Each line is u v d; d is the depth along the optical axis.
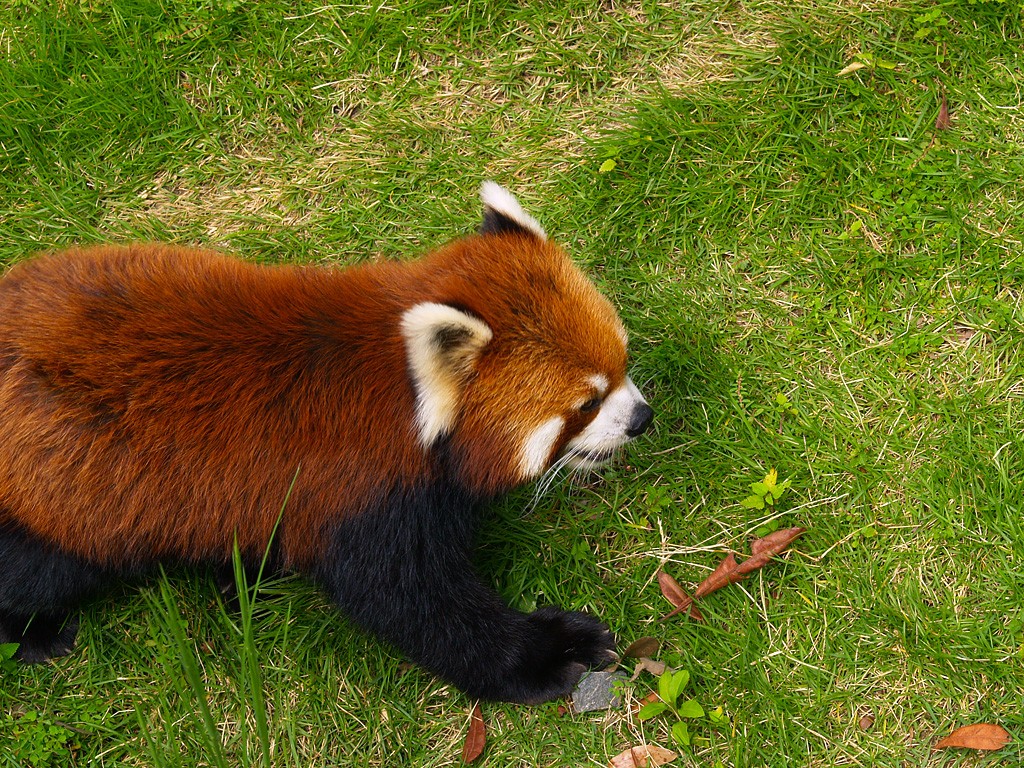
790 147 4.36
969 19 4.45
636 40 4.68
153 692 3.54
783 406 3.87
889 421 3.82
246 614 2.90
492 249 3.27
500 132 4.61
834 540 3.60
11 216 4.45
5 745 3.43
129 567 3.35
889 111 4.38
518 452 3.13
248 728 3.49
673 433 3.91
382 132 4.64
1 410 3.00
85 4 4.78
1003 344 3.87
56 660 3.61
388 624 3.29
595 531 3.75
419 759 3.42
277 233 4.45
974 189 4.16
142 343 3.00
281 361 3.05
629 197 4.34
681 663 3.44
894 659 3.39
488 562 3.73
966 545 3.53
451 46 4.75
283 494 3.10
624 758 3.31
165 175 4.63
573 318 3.12
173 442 3.01
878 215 4.22
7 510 3.12
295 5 4.79
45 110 4.60
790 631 3.49
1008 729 3.21
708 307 4.15
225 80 4.73
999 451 3.64
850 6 4.59
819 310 4.07
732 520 3.71
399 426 3.06
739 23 4.66
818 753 3.29
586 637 3.49
